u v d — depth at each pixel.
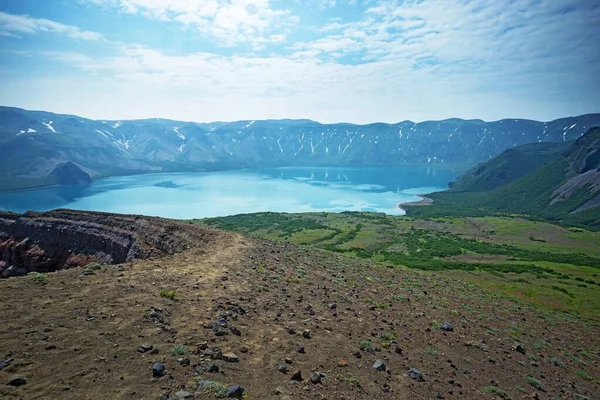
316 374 14.18
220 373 13.33
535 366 23.20
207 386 12.16
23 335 14.02
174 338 15.47
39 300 18.00
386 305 28.69
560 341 32.44
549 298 70.06
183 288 22.64
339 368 15.70
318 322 21.09
